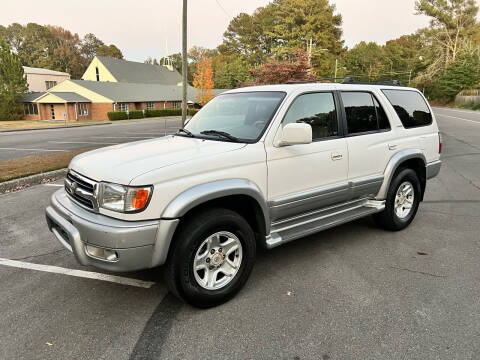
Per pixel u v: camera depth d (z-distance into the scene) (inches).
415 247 171.2
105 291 133.7
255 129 138.2
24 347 102.7
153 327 111.9
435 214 220.2
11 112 1717.5
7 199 257.1
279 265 153.5
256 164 128.4
